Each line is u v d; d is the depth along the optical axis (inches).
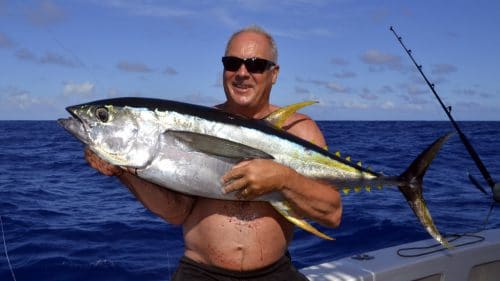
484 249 171.2
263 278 112.8
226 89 119.8
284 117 116.1
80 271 228.7
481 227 302.2
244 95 117.5
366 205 364.2
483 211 348.2
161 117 108.8
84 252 254.5
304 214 109.3
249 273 111.6
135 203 395.9
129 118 108.3
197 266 114.0
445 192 435.5
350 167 120.5
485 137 1471.5
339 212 114.3
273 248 113.3
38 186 498.3
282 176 101.3
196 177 107.1
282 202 108.6
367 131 2057.1
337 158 120.0
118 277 221.8
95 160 110.9
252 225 111.4
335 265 160.1
